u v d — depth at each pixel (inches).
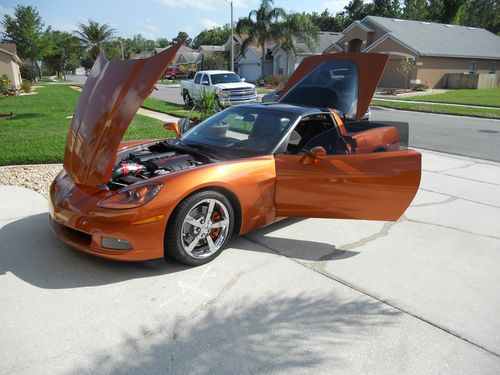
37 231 160.9
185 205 126.9
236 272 134.5
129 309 113.1
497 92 1105.4
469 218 189.9
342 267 140.3
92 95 151.3
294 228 172.2
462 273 138.6
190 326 106.7
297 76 261.0
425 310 116.6
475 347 101.8
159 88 1407.5
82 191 132.5
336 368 93.1
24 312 110.6
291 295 122.2
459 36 1462.8
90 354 95.8
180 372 90.8
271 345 100.2
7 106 693.9
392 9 2422.5
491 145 378.9
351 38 1405.0
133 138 355.3
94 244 124.2
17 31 1956.2
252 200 144.0
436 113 667.4
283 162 148.3
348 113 215.5
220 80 697.6
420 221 184.7
